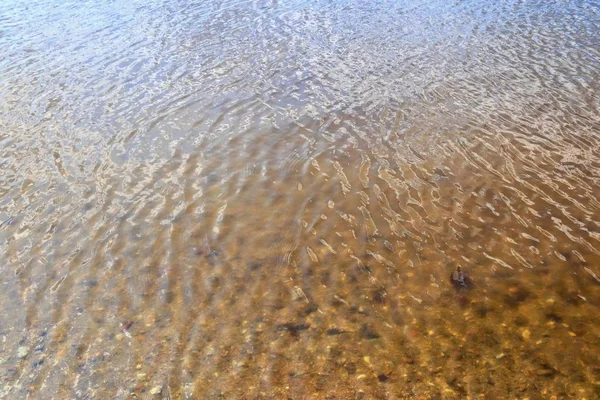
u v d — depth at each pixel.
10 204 12.20
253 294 9.61
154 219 11.64
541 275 9.88
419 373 7.97
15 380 7.96
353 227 11.33
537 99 16.72
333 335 8.72
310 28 23.73
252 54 20.91
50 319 9.06
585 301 9.27
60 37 23.31
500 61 19.69
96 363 8.23
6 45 22.55
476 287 9.64
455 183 12.70
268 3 27.72
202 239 11.02
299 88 17.97
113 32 23.77
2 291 9.67
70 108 16.92
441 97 17.08
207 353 8.40
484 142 14.40
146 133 15.28
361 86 18.02
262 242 10.92
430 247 10.70
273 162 13.73
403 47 21.33
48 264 10.34
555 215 11.49
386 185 12.70
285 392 7.73
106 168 13.62
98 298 9.52
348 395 7.66
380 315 9.09
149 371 8.09
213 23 24.69
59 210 11.97
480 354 8.27
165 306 9.35
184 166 13.63
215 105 16.88
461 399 7.53
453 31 22.89
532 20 23.95
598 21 23.48
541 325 8.78
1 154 14.34
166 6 27.58
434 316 9.04
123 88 18.22
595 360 8.09
